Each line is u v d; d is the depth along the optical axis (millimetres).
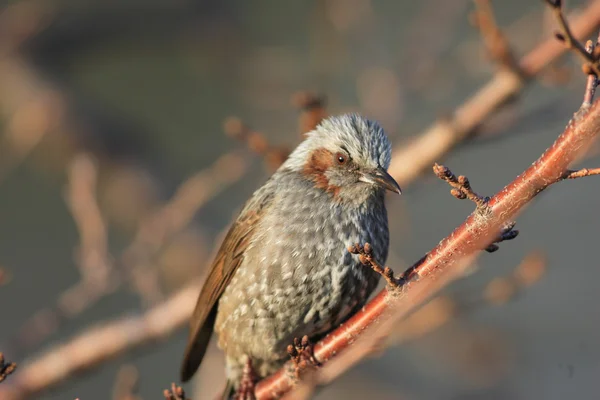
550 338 15062
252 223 8523
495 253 15633
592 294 15508
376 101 12586
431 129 10031
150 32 16812
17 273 16969
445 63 13133
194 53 16859
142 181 15352
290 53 14906
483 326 14750
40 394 10633
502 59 9289
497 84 9562
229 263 8570
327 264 8156
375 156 8391
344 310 8297
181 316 10695
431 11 13680
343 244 8203
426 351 14461
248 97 15258
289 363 7977
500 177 16688
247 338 8500
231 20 16812
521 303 15445
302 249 8188
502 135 10305
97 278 10938
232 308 8539
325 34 13008
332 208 8297
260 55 14812
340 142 8477
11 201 17438
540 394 14508
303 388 7449
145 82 17703
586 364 14875
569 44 5684
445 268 6656
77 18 16547
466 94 15102
